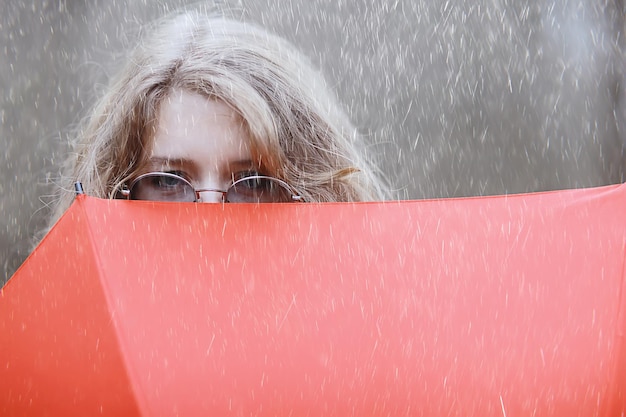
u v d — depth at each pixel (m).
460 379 2.00
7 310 2.18
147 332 2.05
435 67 7.85
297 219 2.28
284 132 3.28
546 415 1.97
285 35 7.97
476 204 2.33
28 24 7.83
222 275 2.16
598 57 7.57
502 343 2.05
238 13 7.83
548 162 7.42
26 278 2.21
